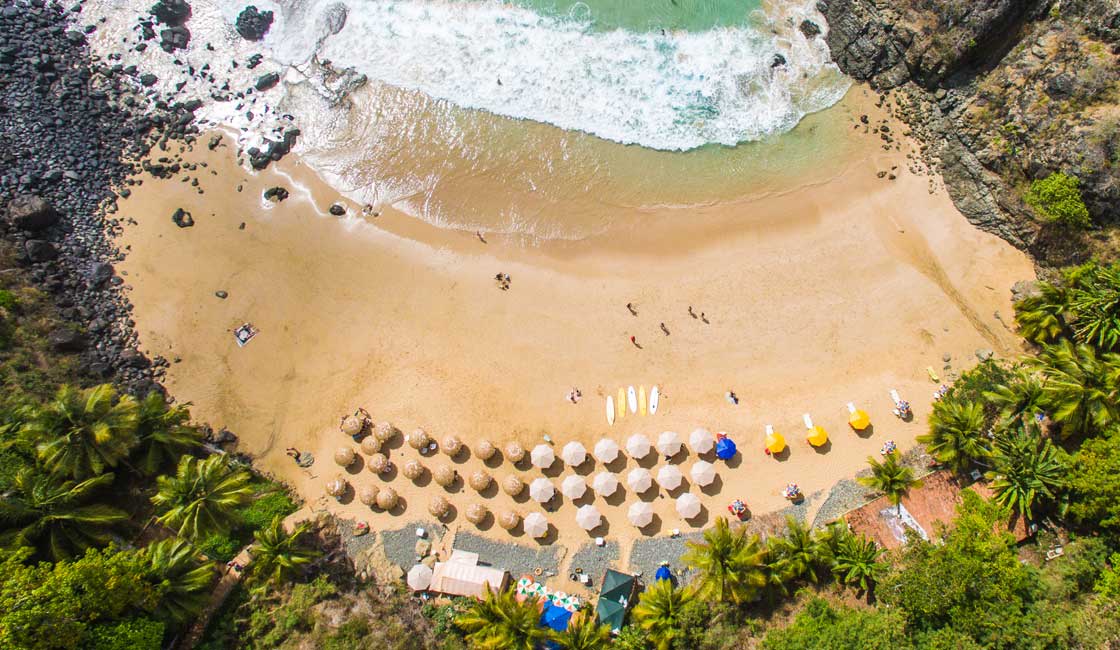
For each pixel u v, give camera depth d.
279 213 49.56
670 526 41.97
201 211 49.41
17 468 36.72
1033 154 43.25
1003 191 45.62
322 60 53.84
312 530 41.94
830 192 48.53
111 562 33.81
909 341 44.59
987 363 43.12
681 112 51.16
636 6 53.34
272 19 54.22
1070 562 36.88
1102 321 39.12
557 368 45.06
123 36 53.62
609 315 46.00
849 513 40.38
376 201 49.88
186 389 45.44
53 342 43.84
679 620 37.62
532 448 43.66
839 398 43.72
